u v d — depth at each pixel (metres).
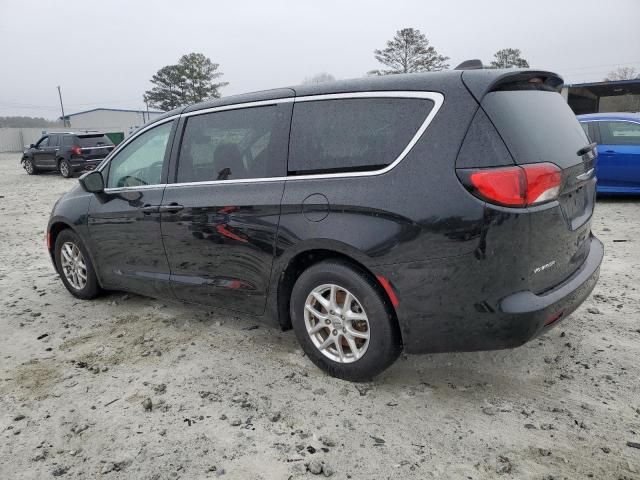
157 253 4.14
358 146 3.06
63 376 3.55
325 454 2.64
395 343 3.05
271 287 3.45
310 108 3.32
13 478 2.55
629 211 8.45
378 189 2.90
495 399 3.08
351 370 3.19
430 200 2.74
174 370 3.57
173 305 4.84
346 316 3.15
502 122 2.70
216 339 4.05
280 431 2.84
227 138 3.72
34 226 9.70
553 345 3.71
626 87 28.31
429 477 2.45
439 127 2.79
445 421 2.88
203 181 3.81
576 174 3.01
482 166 2.64
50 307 4.96
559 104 3.27
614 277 5.16
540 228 2.71
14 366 3.73
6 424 3.00
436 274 2.76
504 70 2.87
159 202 4.04
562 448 2.63
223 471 2.54
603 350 3.61
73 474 2.56
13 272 6.35
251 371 3.51
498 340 2.76
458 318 2.78
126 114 80.12
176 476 2.52
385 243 2.85
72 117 80.56
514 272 2.68
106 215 4.48
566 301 2.88
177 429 2.89
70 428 2.94
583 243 3.27
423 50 70.50
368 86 3.13
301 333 3.37
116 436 2.85
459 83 2.81
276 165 3.39
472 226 2.64
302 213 3.18
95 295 5.03
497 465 2.52
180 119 4.09
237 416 2.99
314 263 3.33
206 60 84.31
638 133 8.89
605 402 3.01
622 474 2.43
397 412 2.98
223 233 3.61
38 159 21.22
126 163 4.46
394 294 2.89
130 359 3.77
